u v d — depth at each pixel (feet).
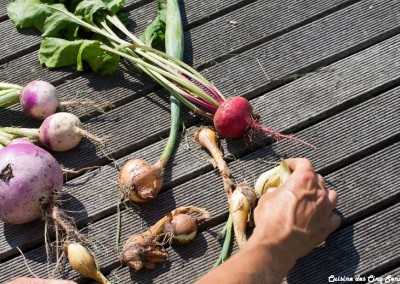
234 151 4.76
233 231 4.57
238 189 4.53
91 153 4.81
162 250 4.53
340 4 5.07
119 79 4.99
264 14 5.09
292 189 4.18
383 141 4.72
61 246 4.52
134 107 4.91
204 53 5.03
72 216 4.67
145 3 5.19
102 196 4.71
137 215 4.66
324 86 4.87
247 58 4.99
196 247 4.56
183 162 4.75
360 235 4.52
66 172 4.71
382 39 4.98
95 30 4.96
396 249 4.49
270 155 4.74
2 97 4.85
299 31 5.02
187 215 4.53
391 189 4.61
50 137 4.72
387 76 4.86
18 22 5.06
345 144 4.73
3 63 5.07
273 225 4.10
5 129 4.78
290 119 4.82
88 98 4.95
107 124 4.88
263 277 3.94
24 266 4.58
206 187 4.69
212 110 4.78
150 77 4.97
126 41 5.11
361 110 4.80
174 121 4.77
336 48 4.97
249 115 4.66
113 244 4.60
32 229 4.64
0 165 4.49
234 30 5.07
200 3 5.16
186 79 4.80
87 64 5.03
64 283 4.19
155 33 5.03
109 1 5.12
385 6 5.04
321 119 4.83
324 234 4.23
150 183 4.57
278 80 4.92
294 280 4.46
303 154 4.73
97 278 4.47
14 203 4.49
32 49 5.10
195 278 4.51
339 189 4.64
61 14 5.00
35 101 4.79
